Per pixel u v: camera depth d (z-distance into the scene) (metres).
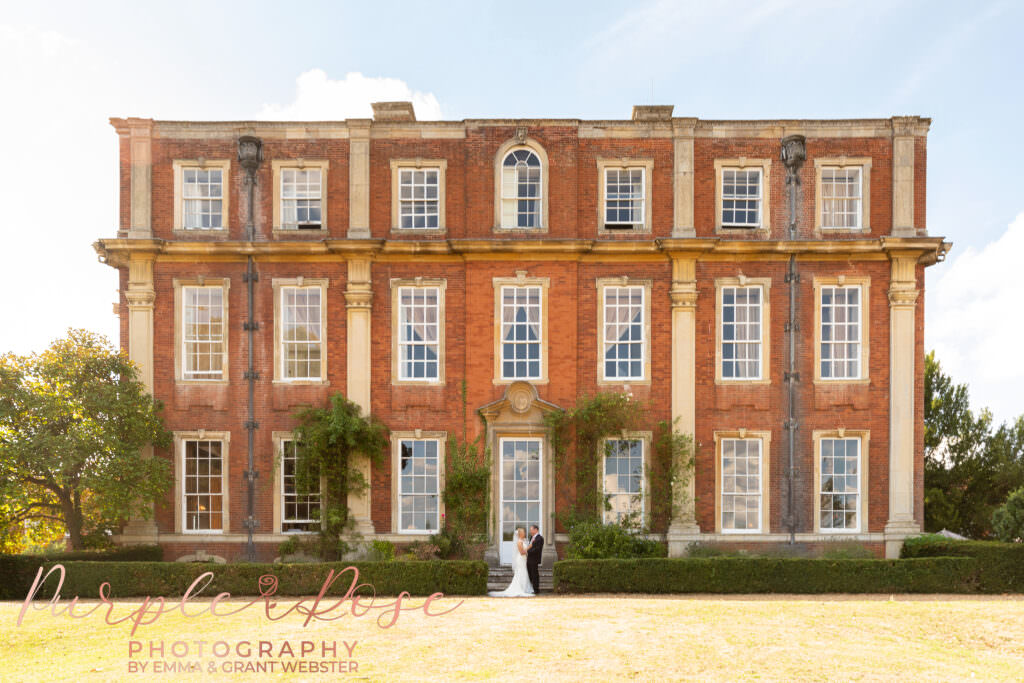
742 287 21.47
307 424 21.03
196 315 21.78
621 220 21.88
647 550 19.92
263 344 21.62
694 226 21.58
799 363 21.30
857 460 21.11
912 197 21.31
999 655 11.73
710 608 14.69
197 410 21.39
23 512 19.25
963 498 28.50
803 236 21.56
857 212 21.67
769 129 21.70
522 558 17.64
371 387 21.39
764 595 17.45
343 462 20.73
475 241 20.94
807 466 21.08
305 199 22.06
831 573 17.72
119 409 18.97
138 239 20.89
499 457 21.03
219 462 21.44
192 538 21.02
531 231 21.47
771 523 20.94
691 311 21.20
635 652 11.39
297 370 21.69
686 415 21.00
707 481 21.06
